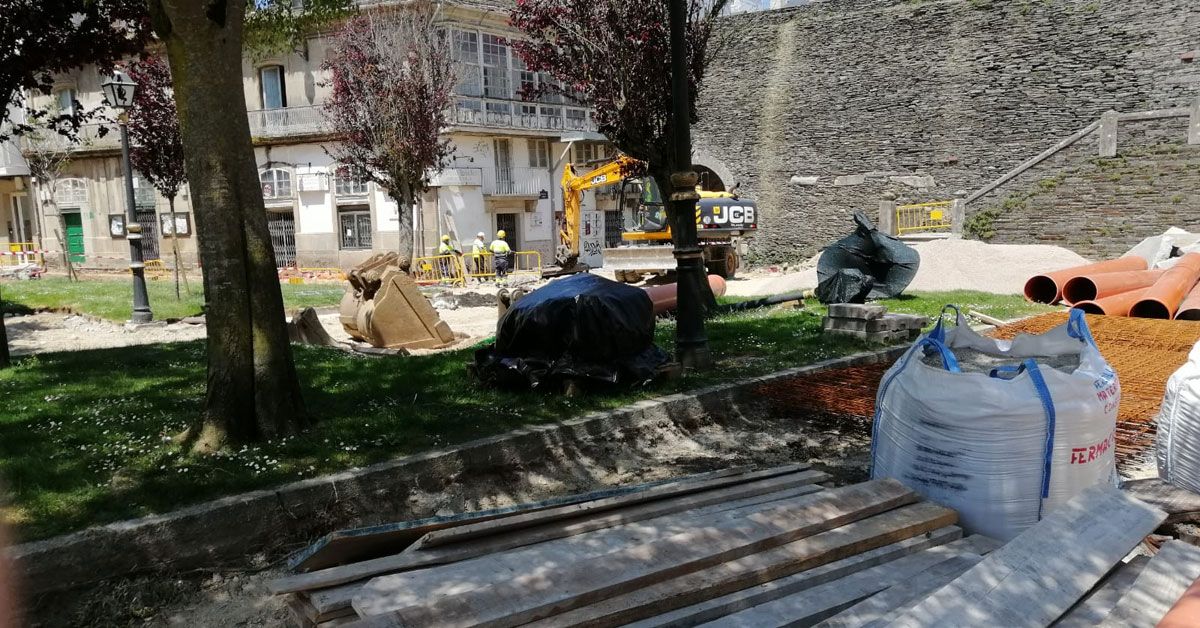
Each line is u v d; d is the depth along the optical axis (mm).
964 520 4227
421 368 8578
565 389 7207
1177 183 22844
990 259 18562
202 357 9594
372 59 25703
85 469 5062
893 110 29625
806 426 7211
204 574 4398
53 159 31328
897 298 15375
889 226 27031
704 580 3283
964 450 4215
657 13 11797
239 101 5566
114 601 4059
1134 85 25078
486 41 31328
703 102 33656
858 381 8352
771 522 3775
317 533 4863
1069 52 26266
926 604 2938
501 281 27203
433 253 31031
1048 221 24703
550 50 12609
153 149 20812
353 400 6992
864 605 3166
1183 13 24391
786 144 31969
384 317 11992
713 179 36594
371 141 26000
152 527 4281
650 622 3061
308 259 33031
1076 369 4516
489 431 6074
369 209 31734
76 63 10125
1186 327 11242
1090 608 3016
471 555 3688
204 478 4938
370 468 5195
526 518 3990
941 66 28688
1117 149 24094
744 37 32750
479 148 32188
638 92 11922
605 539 3877
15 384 7883
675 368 7840
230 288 5566
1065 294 14625
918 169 29156
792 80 31734
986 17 27859
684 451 6633
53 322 16484
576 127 35062
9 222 38969
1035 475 4125
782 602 3252
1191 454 4930
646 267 22297
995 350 5445
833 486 5691
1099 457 4293
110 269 35031
